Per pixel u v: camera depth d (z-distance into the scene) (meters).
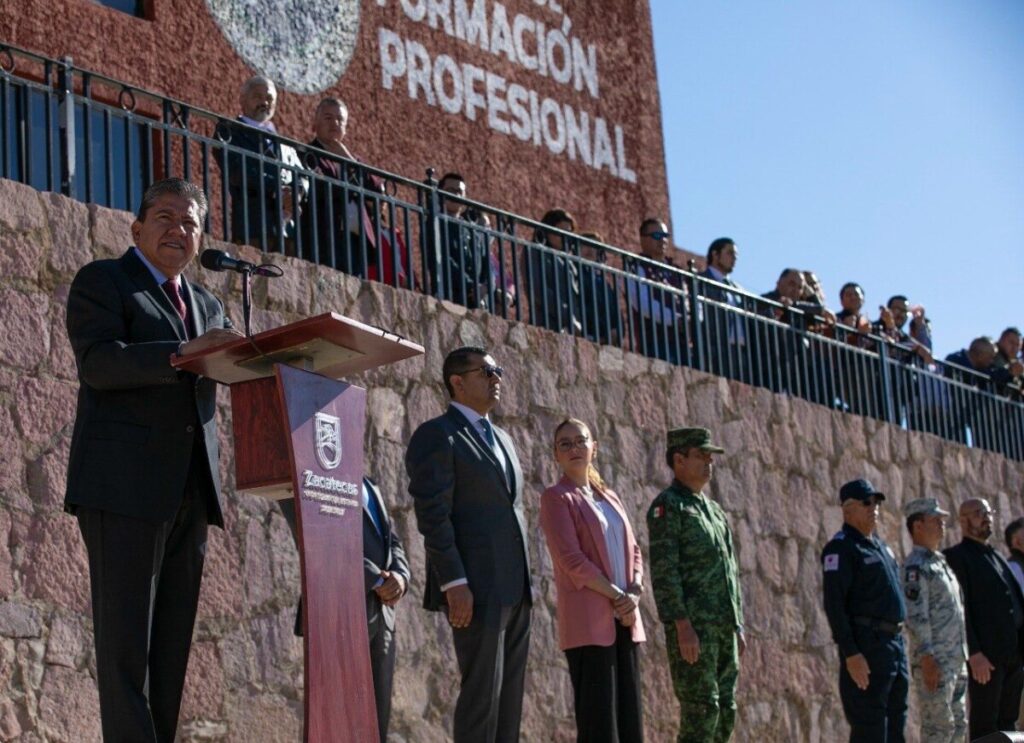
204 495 5.87
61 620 7.54
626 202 16.58
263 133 9.27
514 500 7.91
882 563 10.17
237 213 9.63
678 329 12.05
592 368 10.95
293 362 5.64
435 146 14.42
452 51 14.82
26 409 7.68
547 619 9.95
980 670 11.55
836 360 13.75
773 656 11.74
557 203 15.70
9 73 8.20
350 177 10.26
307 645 5.35
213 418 5.94
